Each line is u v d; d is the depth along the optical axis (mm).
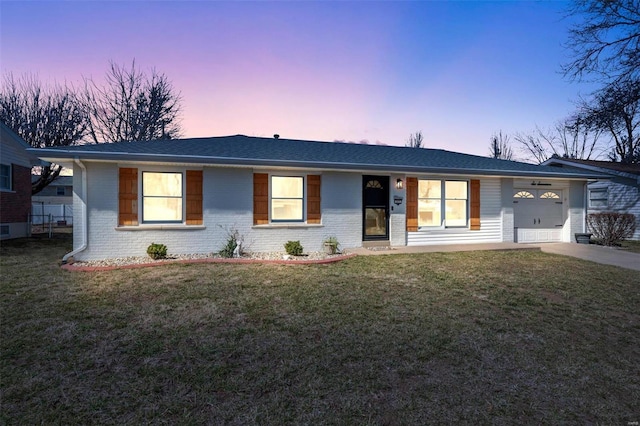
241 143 11680
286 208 10180
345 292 6043
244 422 2629
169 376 3270
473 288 6434
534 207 13039
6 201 13547
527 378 3359
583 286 6676
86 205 8539
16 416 2658
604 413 2842
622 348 4086
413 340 4148
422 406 2871
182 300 5465
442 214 11742
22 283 6391
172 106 24453
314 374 3340
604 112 15289
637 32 13602
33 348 3799
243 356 3689
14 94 18656
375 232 11141
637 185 15586
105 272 7273
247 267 7871
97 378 3223
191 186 9266
